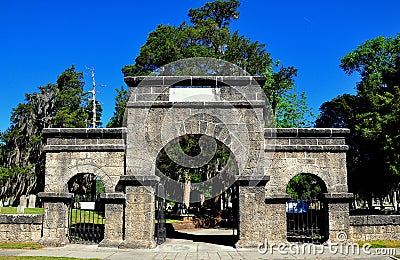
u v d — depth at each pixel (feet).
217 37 117.19
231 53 114.73
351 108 111.04
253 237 54.70
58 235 55.93
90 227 65.77
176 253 51.24
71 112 151.33
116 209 56.03
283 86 132.77
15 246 54.34
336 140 58.18
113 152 57.82
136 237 54.65
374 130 82.74
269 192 56.75
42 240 55.72
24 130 145.07
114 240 55.36
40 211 89.81
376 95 96.02
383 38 123.44
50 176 57.47
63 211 56.49
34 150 142.20
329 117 130.82
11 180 134.41
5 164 141.59
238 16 133.08
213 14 132.16
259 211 55.11
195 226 96.22
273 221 55.98
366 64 126.00
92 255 48.98
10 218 57.11
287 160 57.47
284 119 133.39
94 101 142.51
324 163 57.57
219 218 101.19
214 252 52.01
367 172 96.73
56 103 151.33
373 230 57.47
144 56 111.24
